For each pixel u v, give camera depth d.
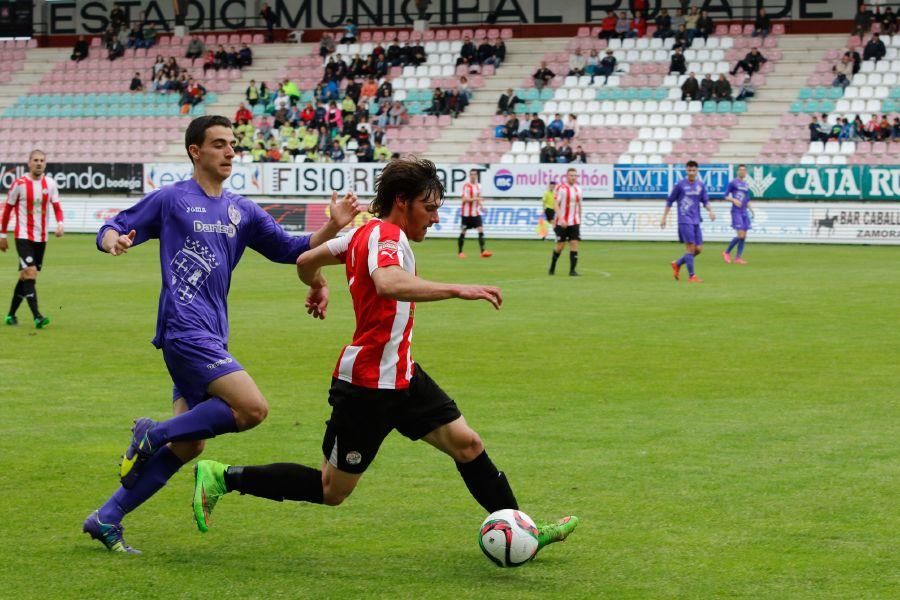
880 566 6.62
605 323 18.42
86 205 45.47
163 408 11.55
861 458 9.32
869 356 14.88
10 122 54.59
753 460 9.27
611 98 48.41
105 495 8.27
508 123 46.91
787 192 40.12
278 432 10.41
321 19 57.22
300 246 7.34
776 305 21.03
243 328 17.94
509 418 10.99
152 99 53.19
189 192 7.14
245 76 53.69
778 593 6.16
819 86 46.62
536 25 54.50
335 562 6.75
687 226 26.02
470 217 33.78
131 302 21.77
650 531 7.36
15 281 26.08
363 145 46.34
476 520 7.67
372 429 6.52
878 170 39.12
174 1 56.81
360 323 6.51
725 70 48.81
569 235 27.53
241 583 6.34
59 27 60.12
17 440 10.06
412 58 51.91
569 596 6.12
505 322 18.58
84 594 6.14
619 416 11.09
